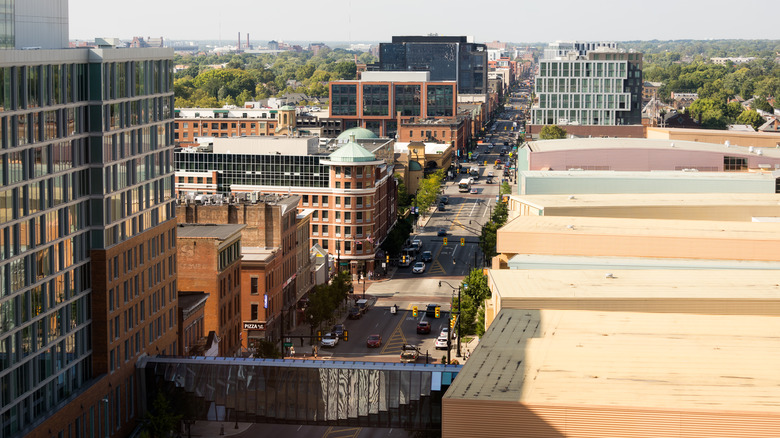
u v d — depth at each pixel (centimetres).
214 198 17938
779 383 8475
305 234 19975
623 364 9025
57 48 10962
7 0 10062
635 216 17625
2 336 9075
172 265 12875
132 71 11406
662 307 11725
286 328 18175
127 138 11325
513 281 12794
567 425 7888
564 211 17450
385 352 16638
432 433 11100
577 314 11038
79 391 10406
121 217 11188
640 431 7825
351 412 10612
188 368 11250
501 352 9462
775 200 18025
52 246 9956
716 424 7719
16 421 9394
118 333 11106
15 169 9325
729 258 14462
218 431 12281
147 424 11075
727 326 10444
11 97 9262
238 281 15825
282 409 10825
